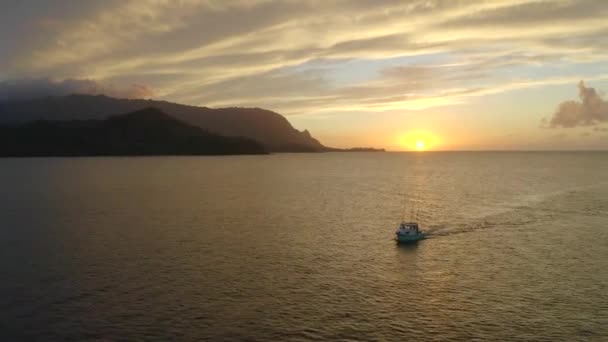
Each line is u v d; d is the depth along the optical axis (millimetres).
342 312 47719
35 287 53844
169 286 54375
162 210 110750
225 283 55594
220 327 44125
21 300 50062
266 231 85562
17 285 54438
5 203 122750
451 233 84375
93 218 98688
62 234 81688
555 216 101875
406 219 98812
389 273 60094
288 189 163000
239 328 44000
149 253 68625
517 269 61656
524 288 54406
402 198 135125
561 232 84938
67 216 101188
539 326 44688
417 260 66188
